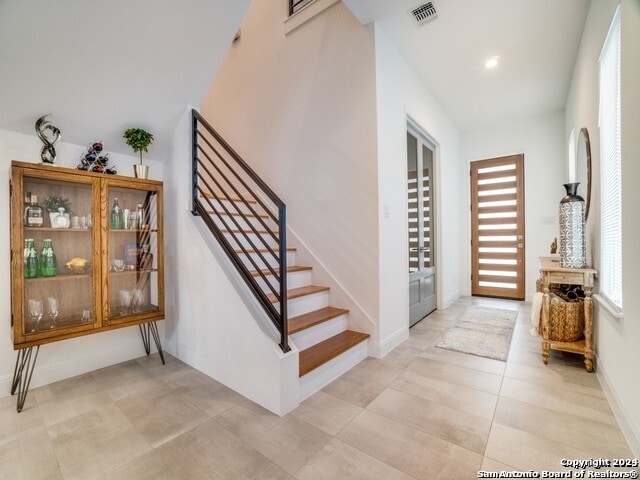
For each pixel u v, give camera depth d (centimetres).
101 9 179
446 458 147
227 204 347
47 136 228
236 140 401
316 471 140
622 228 170
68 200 227
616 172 191
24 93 199
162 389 219
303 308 272
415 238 371
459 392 208
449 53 316
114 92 224
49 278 212
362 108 275
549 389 210
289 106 337
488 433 165
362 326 277
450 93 400
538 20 271
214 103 437
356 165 280
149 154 286
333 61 297
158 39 206
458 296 521
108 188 234
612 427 168
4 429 174
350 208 285
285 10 343
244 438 163
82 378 236
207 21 212
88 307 233
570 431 166
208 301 239
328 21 301
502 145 503
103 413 188
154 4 189
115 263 250
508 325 357
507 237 503
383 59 280
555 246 386
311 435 165
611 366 192
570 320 251
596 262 242
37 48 181
